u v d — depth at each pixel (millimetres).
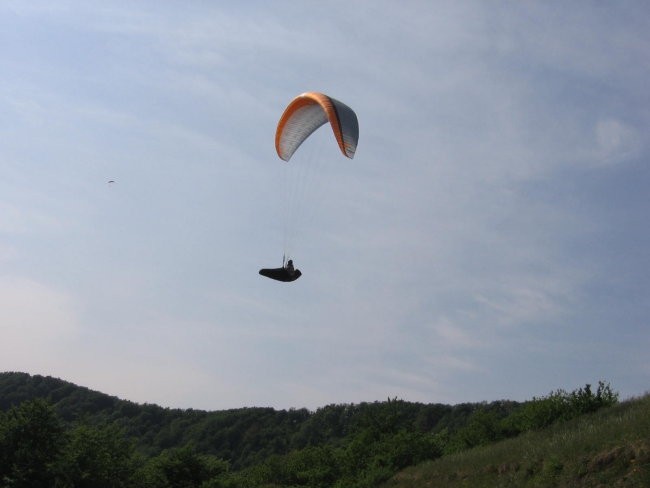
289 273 23703
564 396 40188
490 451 35125
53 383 137625
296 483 50094
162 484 47000
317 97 26953
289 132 29766
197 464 48750
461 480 33125
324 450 52469
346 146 26109
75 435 43125
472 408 113938
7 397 120750
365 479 42406
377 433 52281
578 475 26266
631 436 26625
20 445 40094
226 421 124250
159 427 125875
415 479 37094
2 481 38875
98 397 135375
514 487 28516
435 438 51562
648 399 33250
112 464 42844
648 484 23391
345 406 125125
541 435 34281
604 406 38031
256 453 111000
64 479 39531
